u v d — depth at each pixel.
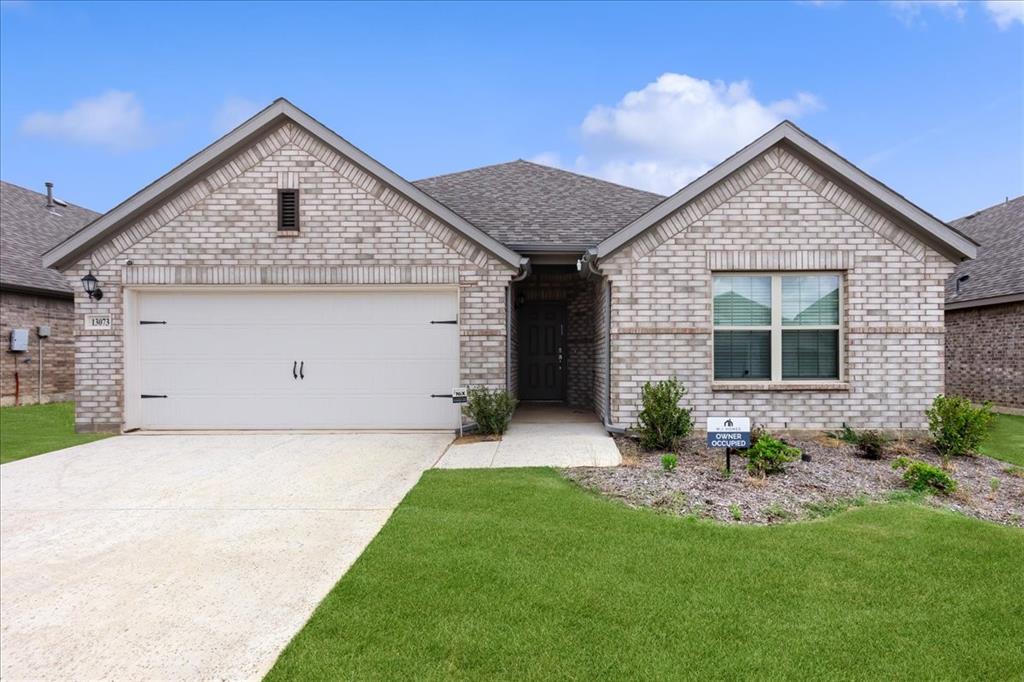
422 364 9.80
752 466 6.54
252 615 3.53
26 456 8.05
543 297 13.12
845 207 8.88
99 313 9.61
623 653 2.98
